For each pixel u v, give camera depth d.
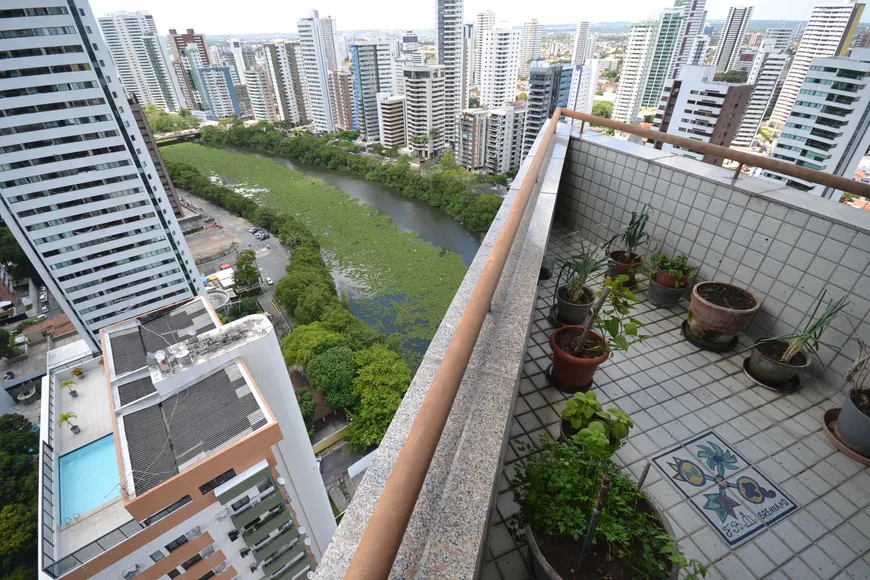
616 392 2.60
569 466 1.47
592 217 4.23
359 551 0.57
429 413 0.77
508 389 1.33
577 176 4.26
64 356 18.59
